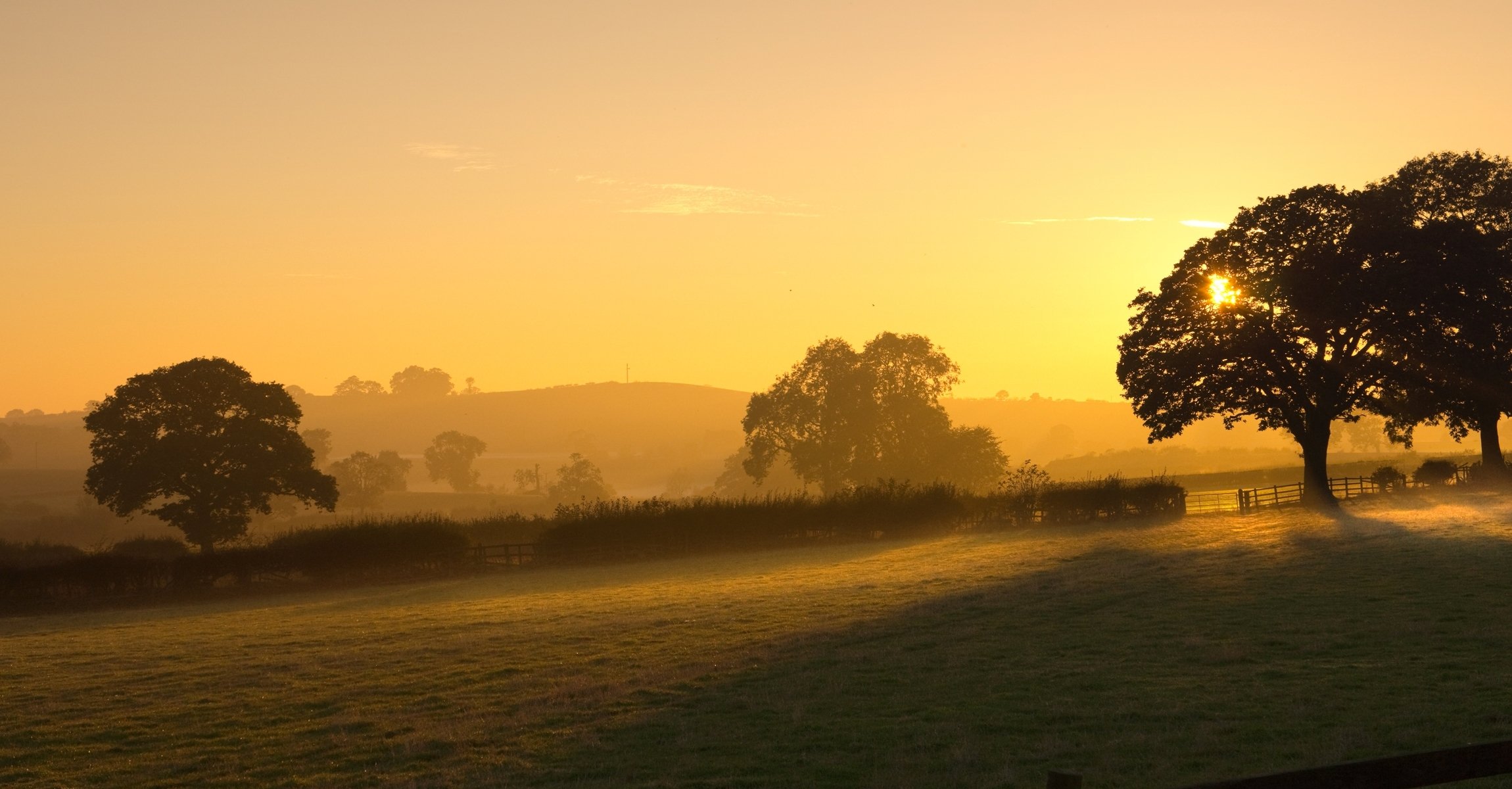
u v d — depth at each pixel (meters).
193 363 69.75
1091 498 61.44
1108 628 22.20
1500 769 6.35
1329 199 58.97
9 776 14.34
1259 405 61.53
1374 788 6.16
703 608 29.41
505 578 48.25
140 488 66.69
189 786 13.57
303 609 38.75
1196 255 61.78
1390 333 57.38
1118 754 12.86
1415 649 18.11
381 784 13.05
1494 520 44.00
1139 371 62.94
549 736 15.24
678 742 14.47
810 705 16.39
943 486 63.47
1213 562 33.97
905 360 101.00
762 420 100.25
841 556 49.09
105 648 28.47
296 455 70.75
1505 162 63.16
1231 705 15.00
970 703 16.03
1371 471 92.94
